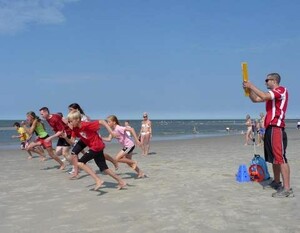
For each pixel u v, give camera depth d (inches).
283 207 251.1
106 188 331.6
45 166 502.9
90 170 317.4
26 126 607.5
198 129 2790.4
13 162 557.6
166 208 257.1
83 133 307.3
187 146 846.5
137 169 376.8
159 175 395.9
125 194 304.8
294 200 268.7
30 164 529.0
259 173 343.3
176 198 285.9
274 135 276.5
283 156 277.7
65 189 334.3
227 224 217.9
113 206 266.8
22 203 285.4
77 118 301.4
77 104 387.9
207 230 208.4
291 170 405.7
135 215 242.1
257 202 266.5
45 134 457.4
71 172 415.8
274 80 281.0
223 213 240.8
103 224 225.0
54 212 255.9
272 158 281.7
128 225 221.5
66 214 249.9
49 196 307.3
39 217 245.0
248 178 348.8
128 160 372.8
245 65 277.6
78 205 273.1
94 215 245.1
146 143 636.1
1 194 319.9
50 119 422.9
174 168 448.5
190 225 218.1
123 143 370.0
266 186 316.2
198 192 305.3
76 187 342.0
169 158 568.7
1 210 265.7
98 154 313.0
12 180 390.9
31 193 321.7
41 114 421.4
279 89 276.2
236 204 262.7
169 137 1459.2
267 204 260.2
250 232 203.0
